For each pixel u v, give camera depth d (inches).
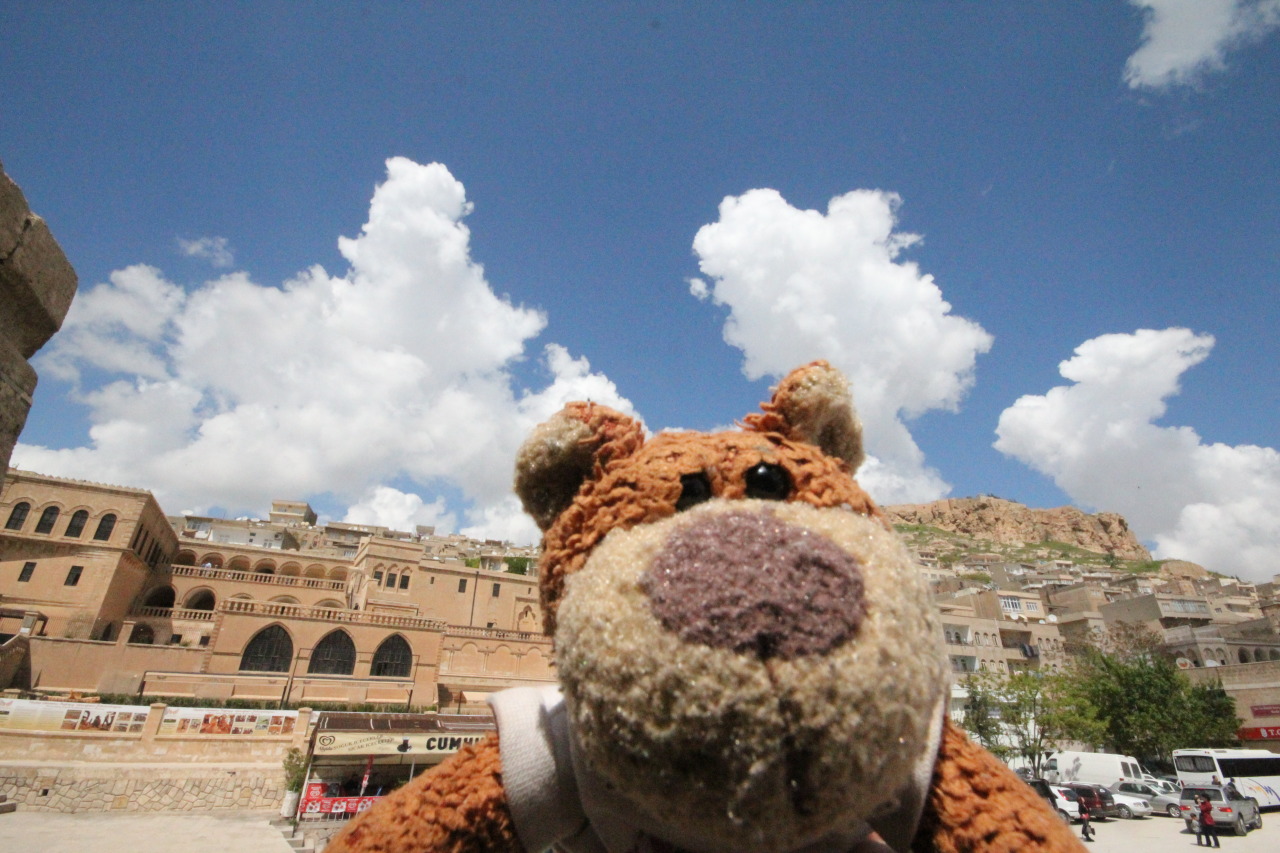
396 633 1373.0
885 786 62.6
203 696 1161.4
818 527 69.9
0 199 151.2
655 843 75.5
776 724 55.5
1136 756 1425.9
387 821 87.3
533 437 98.7
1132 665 1521.9
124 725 877.2
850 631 59.5
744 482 81.1
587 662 64.9
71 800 800.3
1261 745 1403.8
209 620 1609.3
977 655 1818.4
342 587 1939.0
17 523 1530.5
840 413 103.7
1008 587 2974.9
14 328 166.2
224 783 869.2
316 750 842.2
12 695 1045.2
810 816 59.1
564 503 97.3
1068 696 1250.6
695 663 57.4
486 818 85.7
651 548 68.9
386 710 1242.0
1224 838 844.0
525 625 1854.1
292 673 1268.5
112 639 1549.0
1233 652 1734.7
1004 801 73.9
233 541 2765.7
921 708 62.4
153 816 802.8
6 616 1414.9
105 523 1601.9
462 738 902.4
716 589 60.7
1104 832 926.4
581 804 84.0
